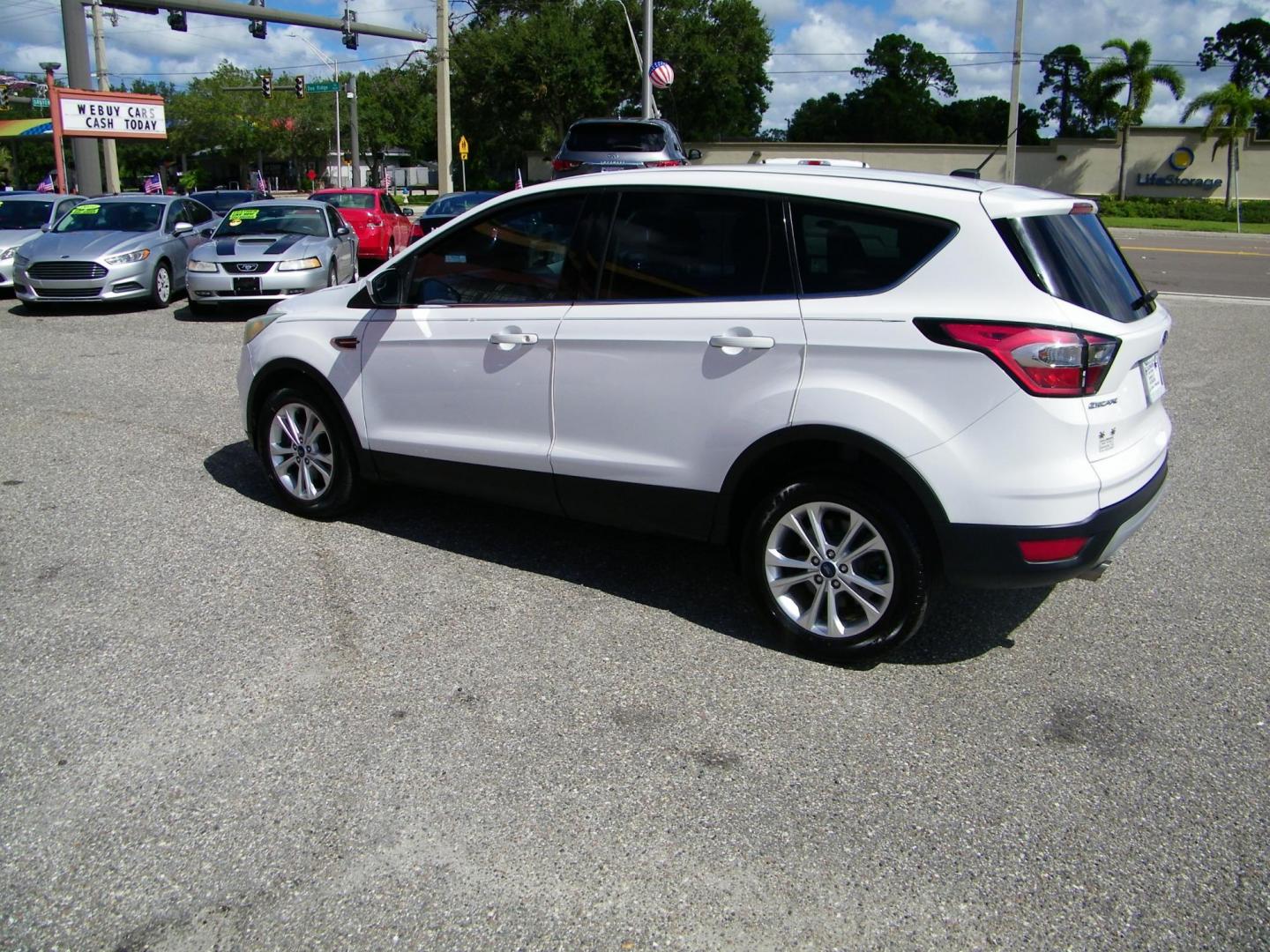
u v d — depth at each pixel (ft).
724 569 16.76
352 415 17.49
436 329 16.22
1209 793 10.84
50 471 21.39
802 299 13.00
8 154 229.25
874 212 12.73
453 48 143.54
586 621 14.73
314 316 17.99
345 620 14.64
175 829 10.04
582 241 14.90
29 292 43.73
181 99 226.17
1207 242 96.17
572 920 8.91
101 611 14.75
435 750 11.43
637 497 14.55
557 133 151.64
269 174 269.23
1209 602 15.74
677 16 146.92
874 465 12.86
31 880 9.32
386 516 18.95
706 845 9.91
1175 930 8.87
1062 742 11.80
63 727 11.73
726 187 13.75
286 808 10.37
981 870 9.61
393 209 68.90
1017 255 11.92
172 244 48.01
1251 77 241.35
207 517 18.72
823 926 8.89
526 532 18.26
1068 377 11.67
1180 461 23.32
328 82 135.33
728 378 13.41
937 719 12.24
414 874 9.45
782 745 11.64
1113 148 150.92
